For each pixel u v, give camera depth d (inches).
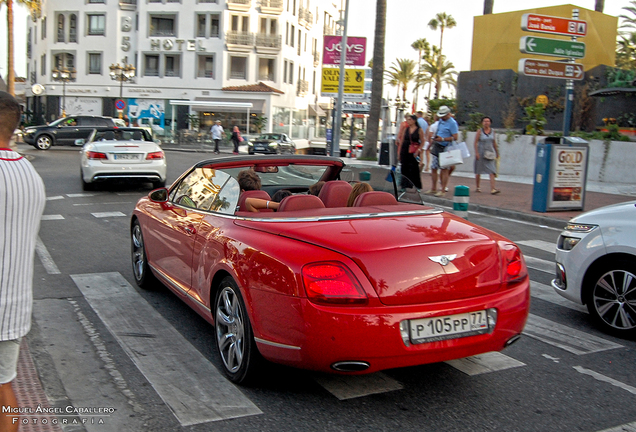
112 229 362.9
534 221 440.1
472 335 132.0
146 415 130.1
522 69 552.1
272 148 1360.7
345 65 1026.7
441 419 132.2
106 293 226.1
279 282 127.8
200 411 132.6
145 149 531.8
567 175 459.5
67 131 1182.9
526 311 141.7
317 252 127.6
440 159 526.0
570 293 205.0
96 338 177.6
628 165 730.2
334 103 1088.2
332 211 155.6
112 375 151.3
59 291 227.6
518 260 144.6
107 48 2070.6
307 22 2267.5
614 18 1037.8
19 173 93.1
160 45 2015.3
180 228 184.4
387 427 127.8
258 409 134.5
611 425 131.2
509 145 818.2
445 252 132.9
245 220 153.7
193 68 2011.6
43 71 2209.6
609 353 177.3
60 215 412.2
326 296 122.0
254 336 135.4
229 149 1608.0
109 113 2090.3
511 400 142.8
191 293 175.2
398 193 222.7
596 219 201.2
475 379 154.9
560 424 131.1
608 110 890.1
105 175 520.1
